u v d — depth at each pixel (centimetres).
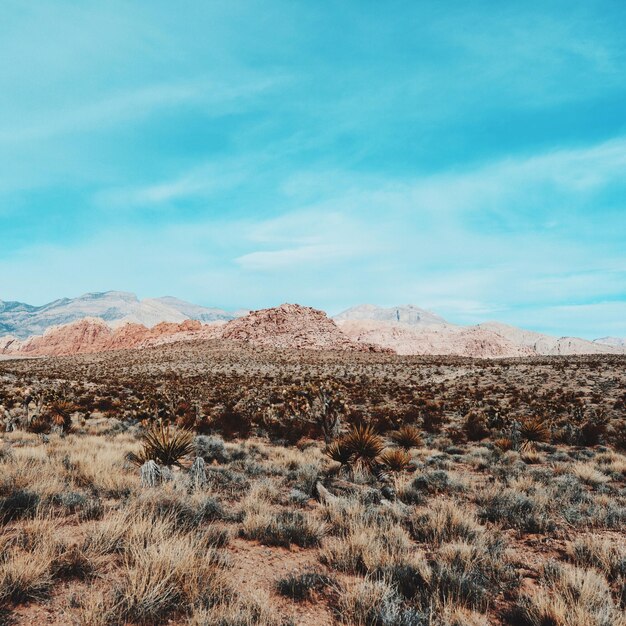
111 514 567
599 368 4741
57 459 894
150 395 2909
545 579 475
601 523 681
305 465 1030
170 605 363
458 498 835
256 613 360
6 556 399
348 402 2947
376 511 675
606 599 410
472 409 2711
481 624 363
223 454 1178
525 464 1259
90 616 324
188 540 482
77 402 2597
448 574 441
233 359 7862
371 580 453
